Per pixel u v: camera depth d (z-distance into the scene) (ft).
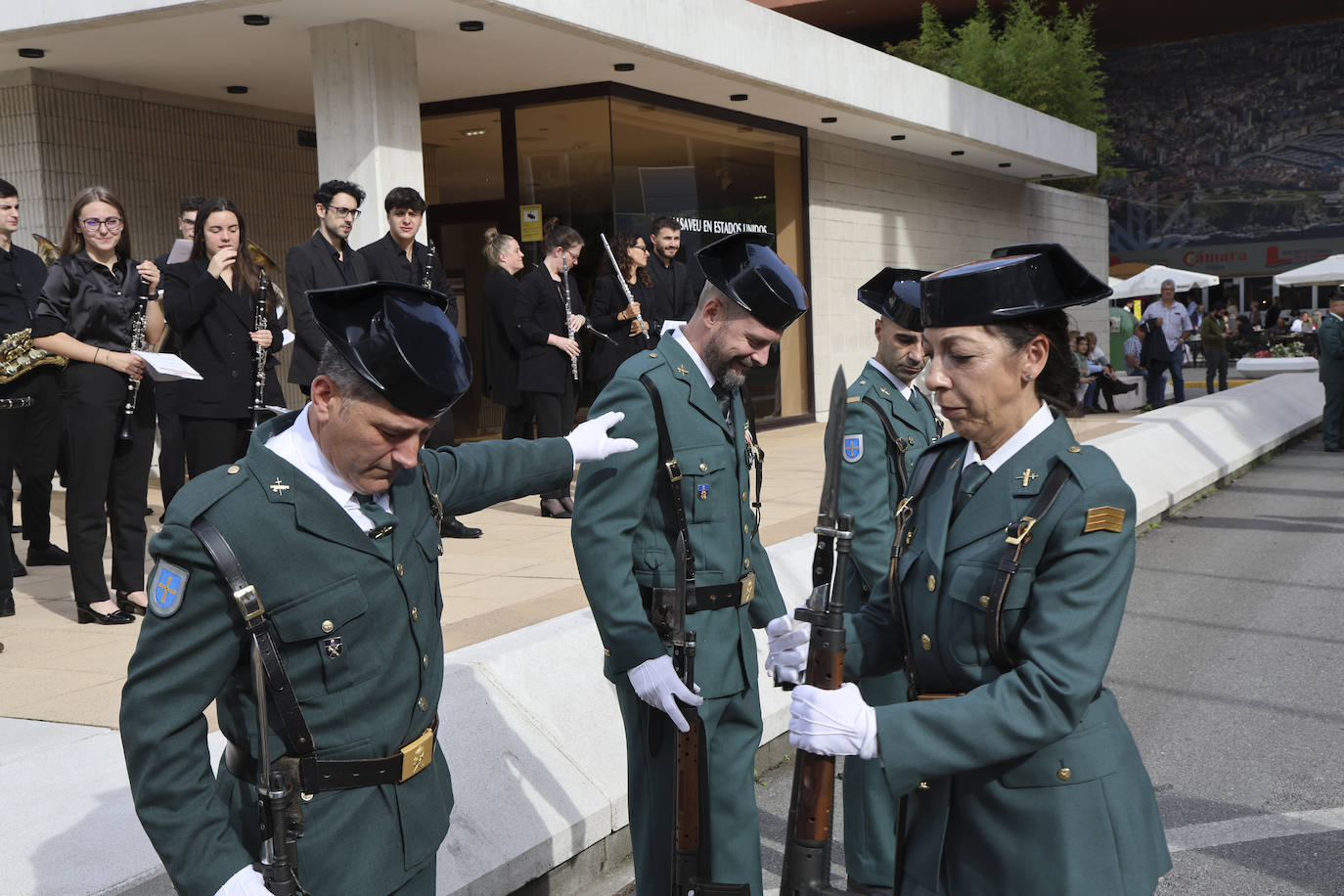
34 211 32.78
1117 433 36.86
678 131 42.09
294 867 6.66
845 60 44.11
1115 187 166.40
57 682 14.99
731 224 45.06
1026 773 6.80
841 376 6.85
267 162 39.32
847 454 12.06
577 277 39.63
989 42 95.61
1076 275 6.82
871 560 11.80
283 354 38.73
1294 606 23.54
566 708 13.80
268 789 6.61
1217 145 160.86
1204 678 19.26
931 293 6.92
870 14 132.46
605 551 9.53
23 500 23.62
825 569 7.05
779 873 12.91
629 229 39.45
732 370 10.04
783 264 9.88
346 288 6.63
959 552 7.04
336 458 6.80
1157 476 34.50
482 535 25.03
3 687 14.83
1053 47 95.76
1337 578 25.79
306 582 6.72
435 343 6.57
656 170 40.96
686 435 9.84
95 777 11.16
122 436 18.52
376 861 6.93
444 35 31.35
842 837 14.20
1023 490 6.86
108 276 18.69
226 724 7.04
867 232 55.31
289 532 6.71
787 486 30.81
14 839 9.86
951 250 63.05
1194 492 36.58
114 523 18.90
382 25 29.78
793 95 41.83
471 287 42.34
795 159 49.32
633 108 39.70
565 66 35.70
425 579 7.31
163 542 6.63
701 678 9.82
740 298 9.64
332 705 6.82
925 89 50.21
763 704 16.20
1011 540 6.72
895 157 57.47
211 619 6.62
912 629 7.32
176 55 31.53
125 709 6.63
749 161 46.26
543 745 13.10
